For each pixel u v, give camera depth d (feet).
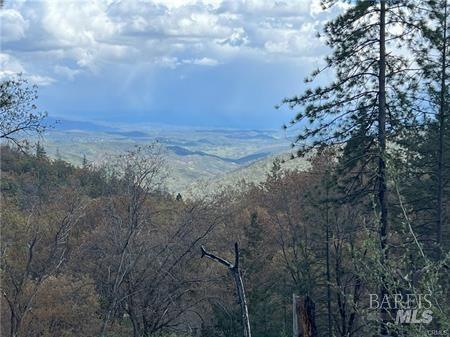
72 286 82.89
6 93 46.26
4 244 72.28
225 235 96.99
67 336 81.76
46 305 80.74
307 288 88.94
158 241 77.10
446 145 79.05
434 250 73.41
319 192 71.51
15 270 77.30
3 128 47.44
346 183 66.59
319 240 92.38
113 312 81.82
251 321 89.76
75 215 80.18
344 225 81.10
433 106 69.77
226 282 89.20
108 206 81.20
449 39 67.72
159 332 81.41
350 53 64.34
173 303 75.92
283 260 105.19
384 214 59.88
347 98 64.95
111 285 77.46
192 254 79.97
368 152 64.64
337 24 64.39
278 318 100.94
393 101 63.93
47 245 79.20
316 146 67.21
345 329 78.74
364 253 24.32
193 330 90.68
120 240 76.59
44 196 83.56
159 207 84.17
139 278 76.48
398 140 66.44
